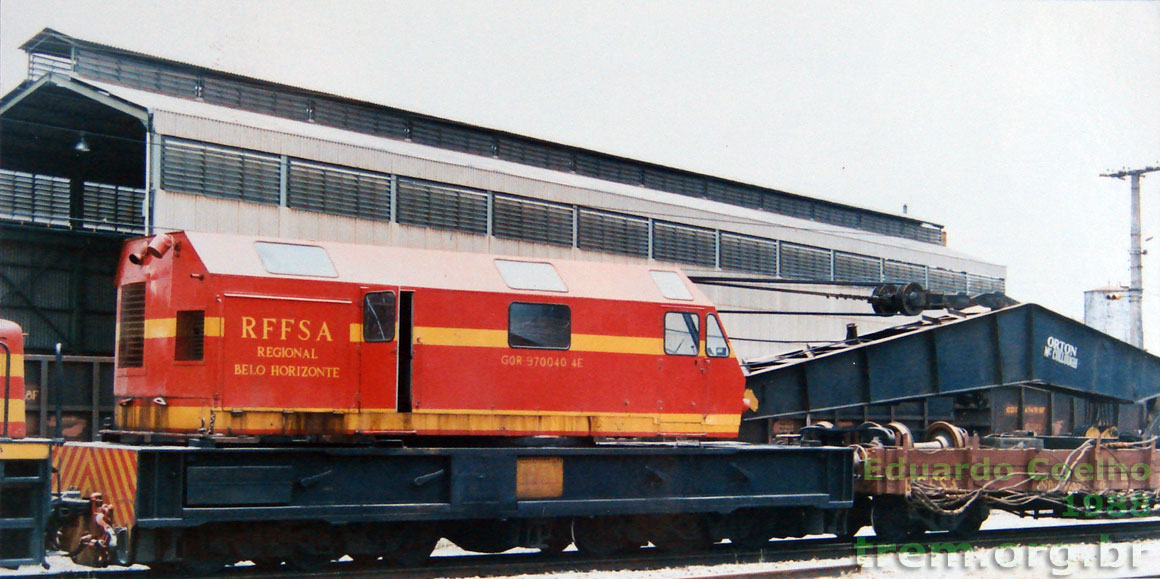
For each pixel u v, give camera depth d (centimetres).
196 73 2794
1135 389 2392
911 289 2100
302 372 1211
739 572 1269
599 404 1391
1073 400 2312
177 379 1188
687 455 1430
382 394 1250
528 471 1316
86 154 3177
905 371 2095
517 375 1336
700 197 3991
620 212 3225
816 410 2112
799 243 3809
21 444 1084
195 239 1204
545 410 1352
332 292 1238
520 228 2981
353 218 2648
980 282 4834
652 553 1474
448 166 2836
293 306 1212
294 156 2548
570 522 1438
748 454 1477
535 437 1355
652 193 3509
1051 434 2255
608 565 1336
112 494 1146
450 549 1606
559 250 3064
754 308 3609
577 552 1511
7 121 2822
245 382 1177
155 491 1105
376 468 1231
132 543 1105
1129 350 2372
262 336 1192
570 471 1347
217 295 1175
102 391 2248
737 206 3941
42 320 3017
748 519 1530
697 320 1484
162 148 2334
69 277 3103
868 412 2256
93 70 2642
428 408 1278
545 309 1366
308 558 1240
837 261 3972
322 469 1200
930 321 2198
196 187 2381
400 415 1264
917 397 2091
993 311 2180
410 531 1309
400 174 2738
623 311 1420
